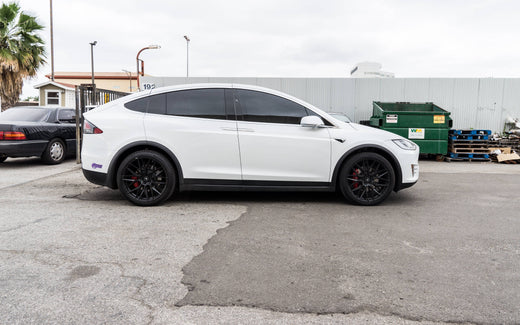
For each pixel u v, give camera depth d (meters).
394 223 4.16
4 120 8.70
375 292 2.50
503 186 6.61
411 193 5.91
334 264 2.97
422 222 4.21
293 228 3.94
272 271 2.83
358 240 3.57
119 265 2.91
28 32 19.31
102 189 6.01
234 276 2.74
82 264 2.92
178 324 2.10
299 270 2.85
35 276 2.70
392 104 12.05
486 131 10.76
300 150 4.89
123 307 2.28
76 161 9.33
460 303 2.36
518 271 2.86
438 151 10.55
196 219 4.25
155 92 5.02
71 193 5.68
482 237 3.68
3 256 3.07
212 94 4.98
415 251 3.28
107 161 4.82
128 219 4.23
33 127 8.50
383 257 3.13
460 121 12.99
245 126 4.88
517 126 12.31
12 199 5.25
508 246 3.42
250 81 13.61
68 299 2.37
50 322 2.11
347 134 4.96
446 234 3.77
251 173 4.88
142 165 4.86
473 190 6.20
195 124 4.86
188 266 2.91
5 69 18.78
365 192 5.02
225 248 3.31
